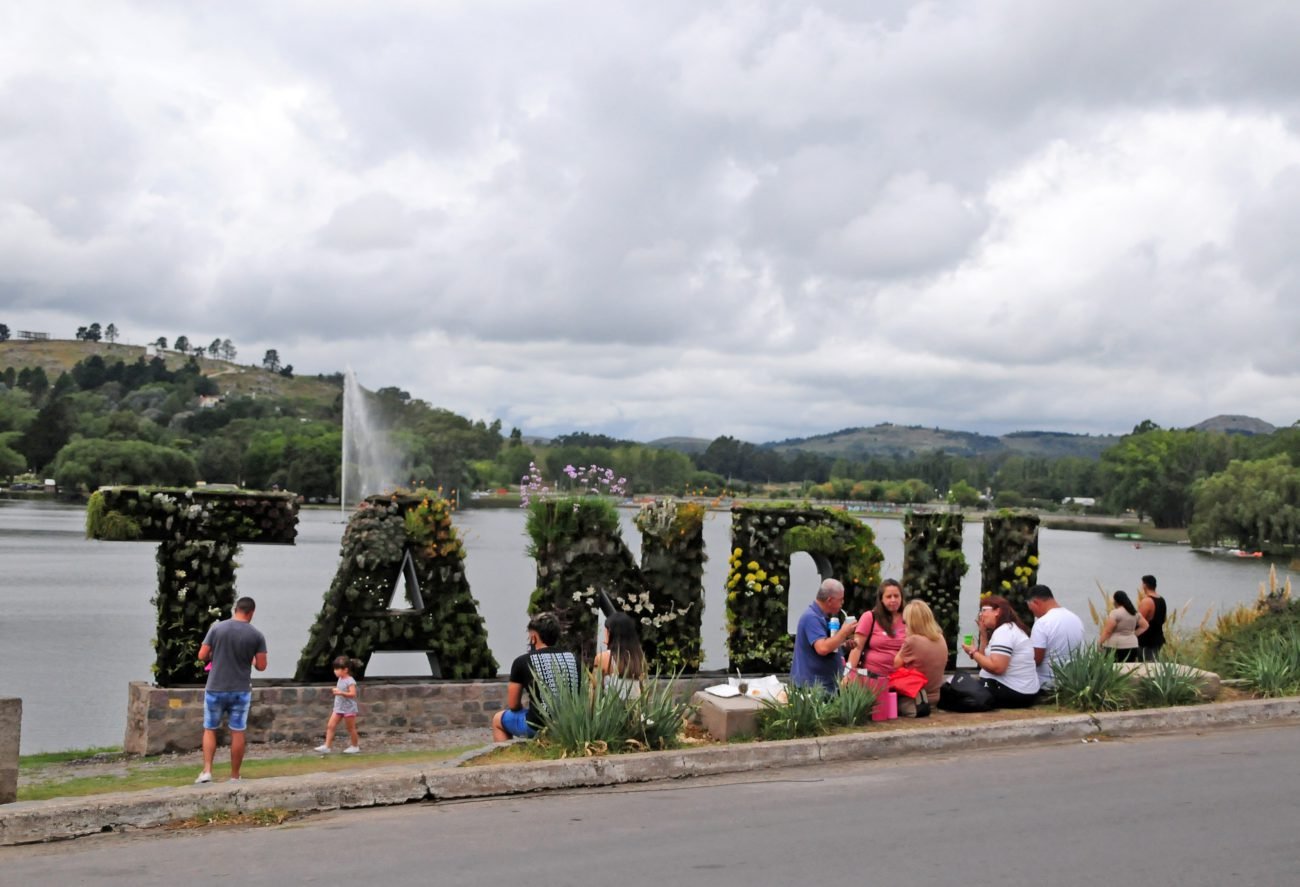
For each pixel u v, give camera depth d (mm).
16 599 50125
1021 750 10773
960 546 17922
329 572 68625
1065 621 12766
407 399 146500
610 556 16469
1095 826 7902
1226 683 13523
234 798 8570
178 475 157750
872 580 17234
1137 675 12742
